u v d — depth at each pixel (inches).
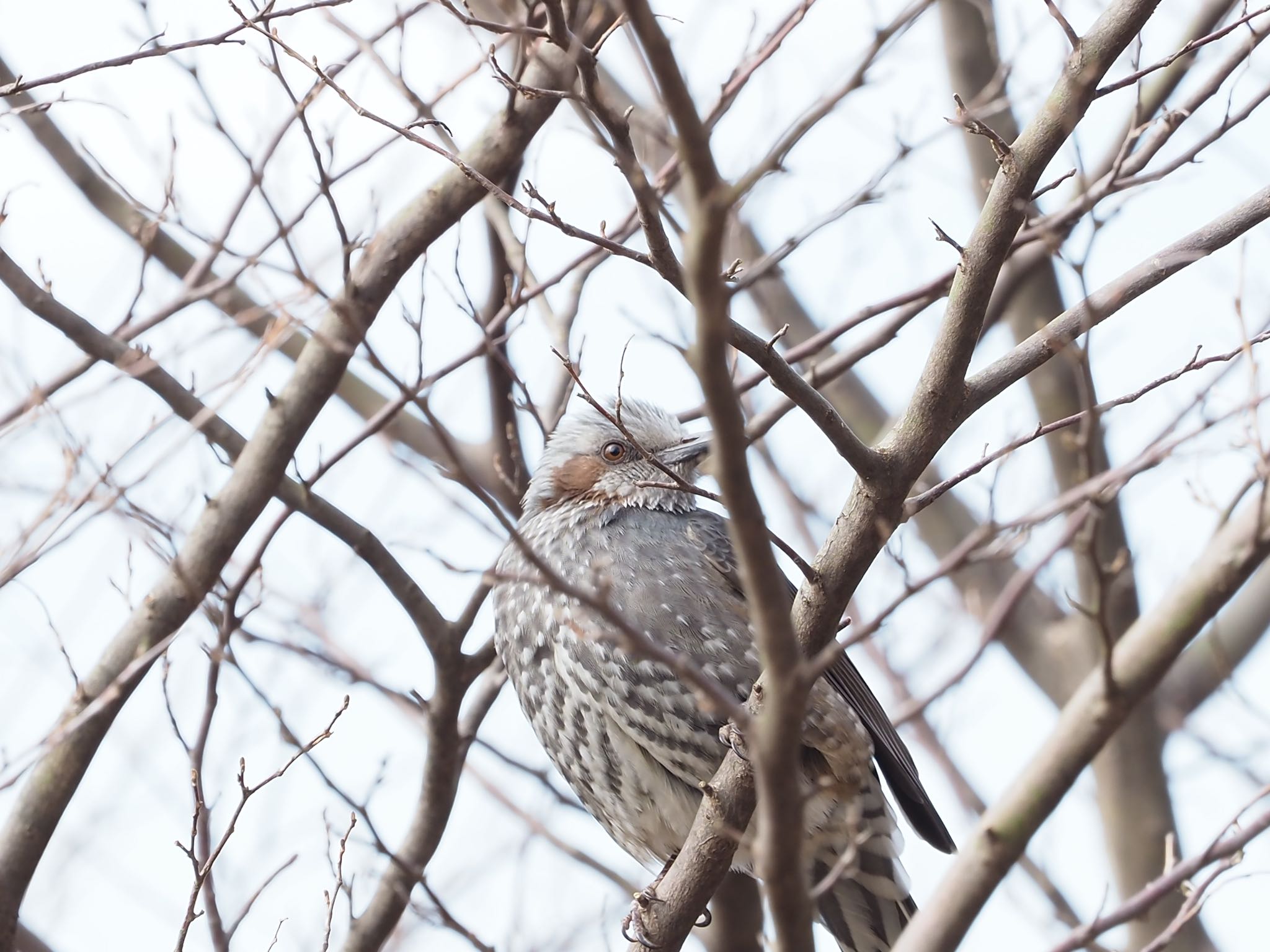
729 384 217.2
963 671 437.1
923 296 434.9
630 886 452.8
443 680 410.9
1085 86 301.1
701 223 206.7
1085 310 321.1
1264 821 360.2
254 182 366.6
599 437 465.4
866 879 444.5
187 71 373.4
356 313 384.2
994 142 303.1
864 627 240.8
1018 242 386.3
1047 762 408.8
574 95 280.1
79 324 385.4
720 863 330.0
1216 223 323.9
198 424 362.6
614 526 441.4
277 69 355.9
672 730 414.3
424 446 525.7
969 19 590.9
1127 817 561.3
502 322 437.4
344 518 402.3
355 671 439.5
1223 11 447.8
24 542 339.0
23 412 367.6
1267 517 387.5
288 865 359.3
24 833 377.1
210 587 391.5
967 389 310.0
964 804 561.0
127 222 457.1
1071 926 524.1
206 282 434.0
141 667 368.8
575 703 425.4
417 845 419.5
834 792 417.1
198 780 342.6
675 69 206.2
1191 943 539.8
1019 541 444.1
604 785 437.1
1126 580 553.0
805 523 573.0
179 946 324.5
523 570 433.4
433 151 303.6
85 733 381.1
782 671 227.9
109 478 348.8
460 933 374.9
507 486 464.4
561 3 259.4
